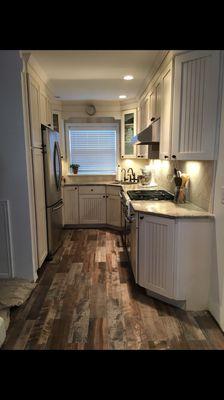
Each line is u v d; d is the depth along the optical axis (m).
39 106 3.17
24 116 2.62
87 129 5.28
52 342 1.94
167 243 2.25
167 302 2.44
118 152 5.34
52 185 3.53
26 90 2.71
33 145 2.87
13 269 2.85
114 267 3.24
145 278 2.51
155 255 2.37
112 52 2.53
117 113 5.07
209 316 2.23
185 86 2.17
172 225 2.18
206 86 2.04
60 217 4.09
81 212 5.01
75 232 4.79
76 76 3.35
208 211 2.24
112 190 4.82
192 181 2.59
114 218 4.88
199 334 2.01
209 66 2.00
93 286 2.78
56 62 2.80
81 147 5.35
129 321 2.17
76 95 4.48
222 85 1.95
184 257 2.22
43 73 3.19
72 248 3.95
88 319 2.20
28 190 2.73
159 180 4.19
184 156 2.24
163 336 1.99
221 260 2.04
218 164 2.06
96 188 4.93
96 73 3.23
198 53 2.04
